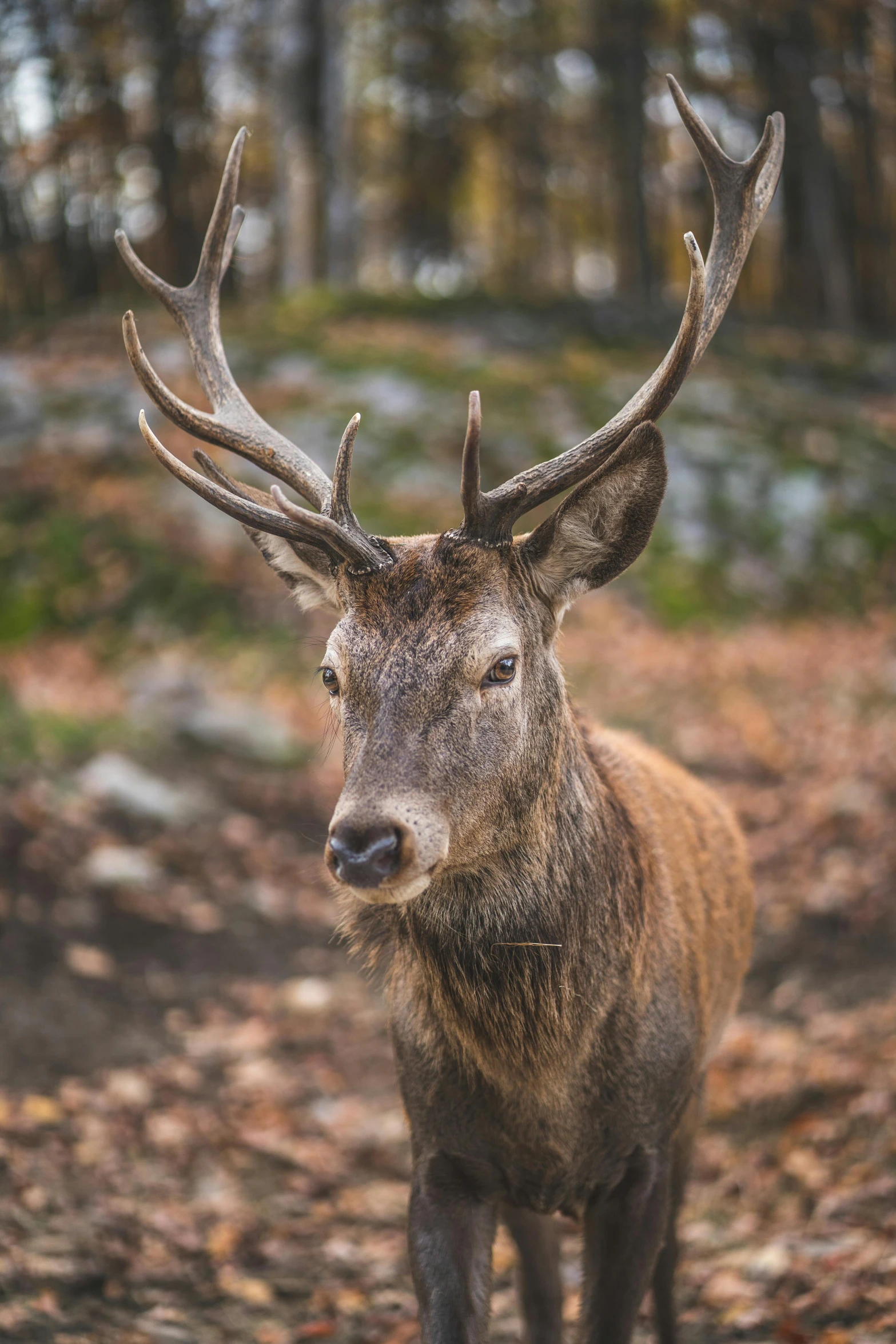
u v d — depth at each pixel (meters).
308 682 13.04
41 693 11.50
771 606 15.81
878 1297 4.43
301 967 8.12
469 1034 3.35
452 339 20.55
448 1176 3.52
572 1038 3.35
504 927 3.29
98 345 19.27
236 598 14.37
